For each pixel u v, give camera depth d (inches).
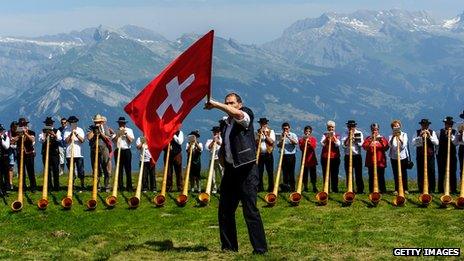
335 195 1039.6
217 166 1104.8
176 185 1188.5
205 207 959.0
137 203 963.3
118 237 734.5
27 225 841.5
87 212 935.7
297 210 909.8
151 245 654.5
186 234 737.6
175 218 871.1
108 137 1109.1
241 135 551.5
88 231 781.9
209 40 570.9
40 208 960.3
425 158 971.9
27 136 1105.4
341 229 755.4
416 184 1235.9
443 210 882.1
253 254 568.4
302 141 1102.4
